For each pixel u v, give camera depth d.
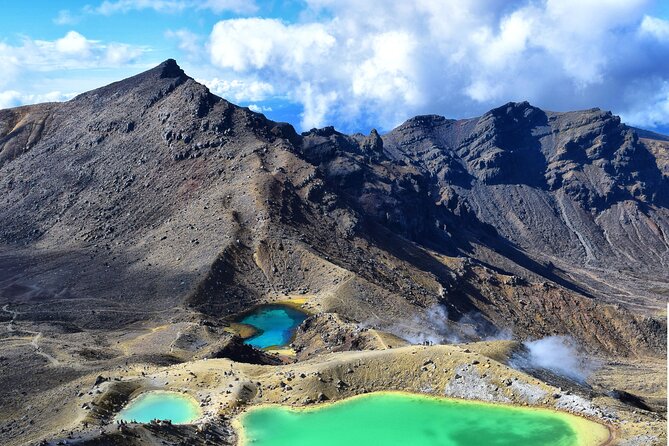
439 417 109.12
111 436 90.75
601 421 102.50
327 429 106.44
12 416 116.44
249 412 113.31
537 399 111.19
